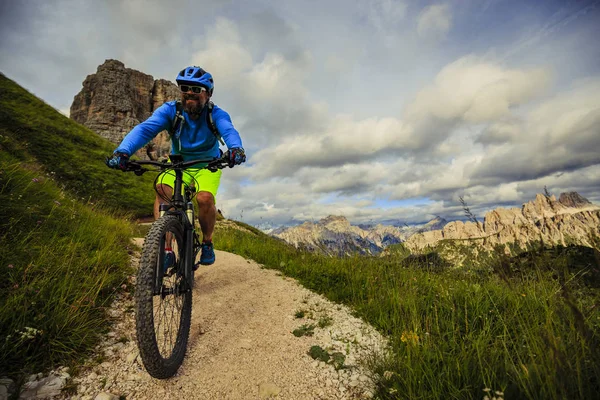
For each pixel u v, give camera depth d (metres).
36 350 2.36
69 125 29.56
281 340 3.20
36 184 5.14
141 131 2.96
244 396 2.33
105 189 19.27
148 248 2.22
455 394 1.96
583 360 1.87
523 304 3.09
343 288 4.77
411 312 3.27
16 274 2.98
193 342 3.04
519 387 1.81
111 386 2.26
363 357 2.82
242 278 5.32
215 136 3.42
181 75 3.12
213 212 3.62
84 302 3.05
